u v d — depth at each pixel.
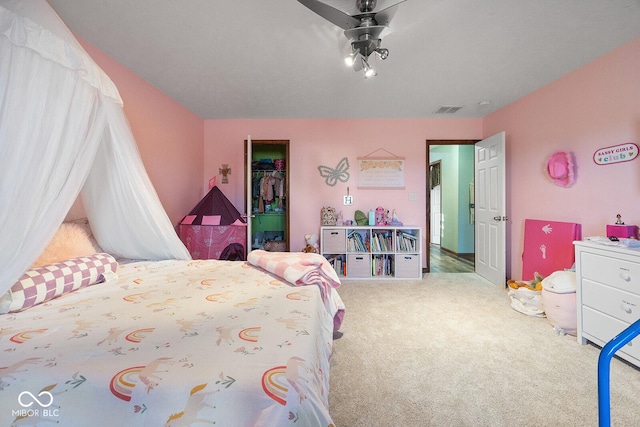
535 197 3.22
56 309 1.27
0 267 1.16
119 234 2.18
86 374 0.77
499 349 2.06
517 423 1.37
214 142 4.33
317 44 2.28
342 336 2.27
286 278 1.73
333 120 4.30
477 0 1.75
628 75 2.24
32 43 1.13
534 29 2.07
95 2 1.80
